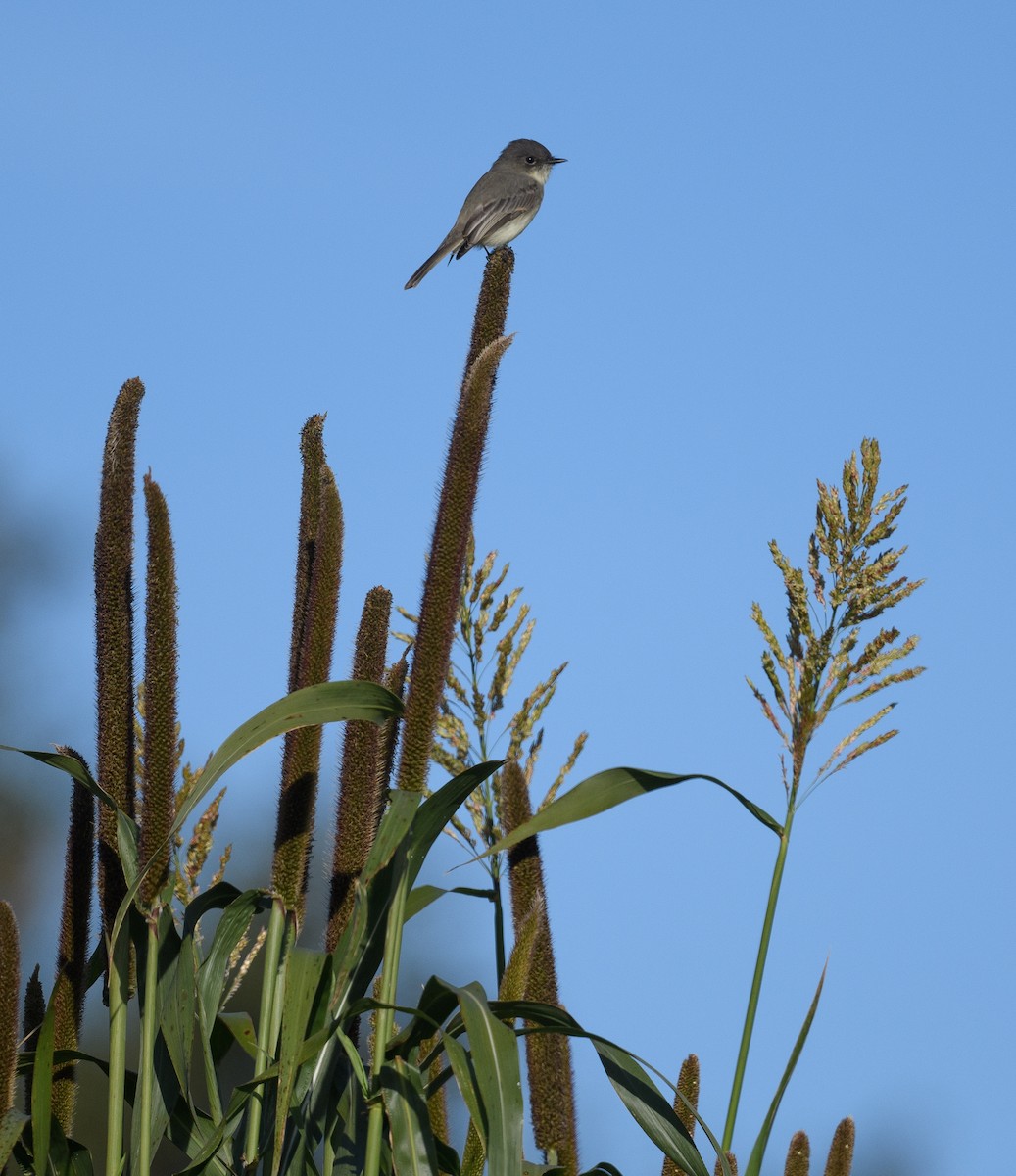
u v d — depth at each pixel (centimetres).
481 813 927
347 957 687
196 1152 727
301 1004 662
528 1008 678
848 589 799
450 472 728
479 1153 722
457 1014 689
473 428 729
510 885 796
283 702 692
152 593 729
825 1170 773
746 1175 685
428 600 719
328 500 760
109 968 708
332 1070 695
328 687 694
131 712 752
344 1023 669
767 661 799
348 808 734
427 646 715
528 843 796
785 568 811
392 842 689
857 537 806
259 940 756
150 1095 693
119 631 752
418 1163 639
